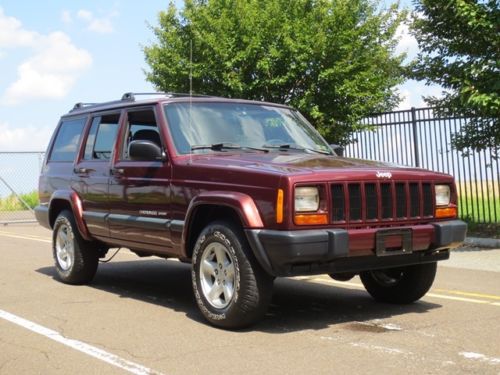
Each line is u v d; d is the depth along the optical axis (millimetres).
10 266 10047
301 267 5422
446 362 4746
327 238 5355
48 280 8680
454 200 6430
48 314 6523
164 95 7391
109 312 6609
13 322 6184
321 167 5695
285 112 7598
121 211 7207
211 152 6535
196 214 6102
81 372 4645
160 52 16234
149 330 5824
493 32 11102
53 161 8867
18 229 17531
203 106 7027
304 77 15211
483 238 12148
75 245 8102
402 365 4676
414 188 6074
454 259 10523
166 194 6465
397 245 5781
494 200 13070
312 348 5160
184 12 15930
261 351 5086
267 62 14742
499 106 10625
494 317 6258
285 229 5301
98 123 8070
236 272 5574
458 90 11562
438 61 11883
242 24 15047
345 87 14828
